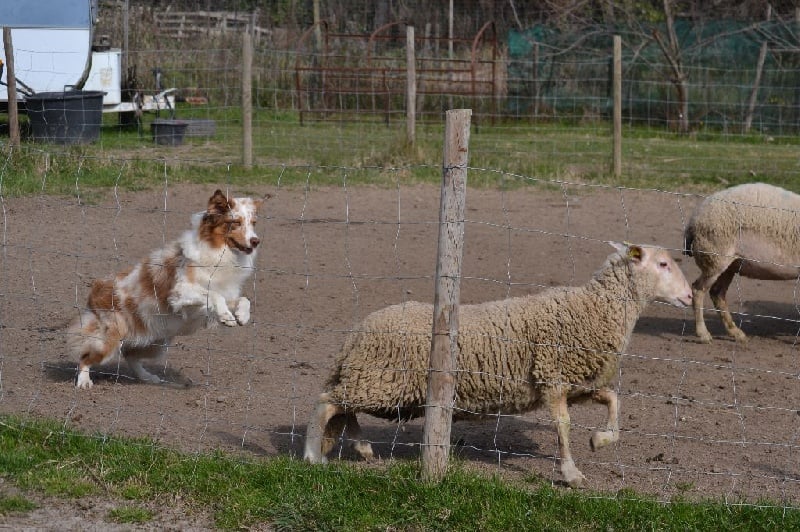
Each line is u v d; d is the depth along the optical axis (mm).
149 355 7262
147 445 5578
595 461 5930
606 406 6285
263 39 26438
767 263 8633
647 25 24172
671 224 12852
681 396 7160
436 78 23203
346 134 18844
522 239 11914
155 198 12891
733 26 23906
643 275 5816
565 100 23484
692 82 22922
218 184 13898
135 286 6957
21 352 7539
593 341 5625
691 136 20656
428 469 5188
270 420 6438
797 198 8617
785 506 5055
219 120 19844
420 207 13430
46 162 13070
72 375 7180
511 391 5676
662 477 5664
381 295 9570
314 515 4930
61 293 8977
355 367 5555
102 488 5184
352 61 23719
